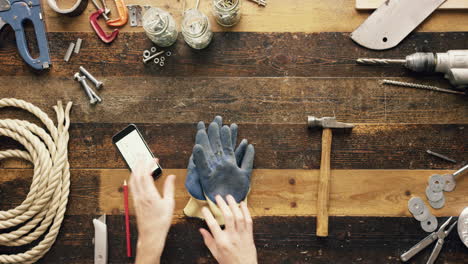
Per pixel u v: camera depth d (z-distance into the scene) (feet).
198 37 4.05
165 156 4.38
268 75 4.39
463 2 4.26
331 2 4.38
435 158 4.33
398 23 4.29
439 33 4.34
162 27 4.07
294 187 4.32
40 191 4.16
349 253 4.29
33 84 4.41
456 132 4.33
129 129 4.34
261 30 4.40
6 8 4.31
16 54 4.43
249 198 4.33
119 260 4.32
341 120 4.36
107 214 4.34
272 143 4.36
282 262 4.30
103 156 4.38
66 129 4.31
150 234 3.62
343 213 4.32
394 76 4.36
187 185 4.16
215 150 4.10
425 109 4.34
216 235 3.52
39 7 4.33
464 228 4.17
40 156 4.17
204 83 4.40
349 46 4.38
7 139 4.41
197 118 4.39
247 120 4.38
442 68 4.11
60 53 4.41
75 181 4.37
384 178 4.33
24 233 4.17
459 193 4.29
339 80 4.37
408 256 4.21
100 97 4.41
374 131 4.35
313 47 4.39
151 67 4.41
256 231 4.31
